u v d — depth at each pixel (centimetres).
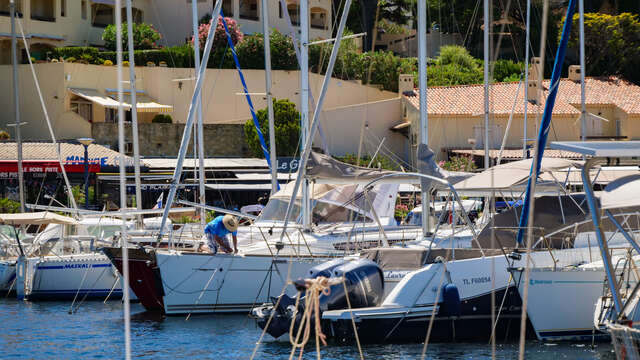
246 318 4066
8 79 10344
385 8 12669
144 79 10812
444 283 3409
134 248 4253
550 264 3625
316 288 1770
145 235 5047
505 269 3475
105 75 10625
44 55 11381
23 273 5044
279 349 3303
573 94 11000
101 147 9069
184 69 10862
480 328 3447
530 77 10912
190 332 3694
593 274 3416
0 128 10325
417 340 3394
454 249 3594
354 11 12406
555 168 3697
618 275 3378
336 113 10575
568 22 3153
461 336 3428
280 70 11119
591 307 3412
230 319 4038
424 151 3931
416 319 3378
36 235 5628
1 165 8219
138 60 11062
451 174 4188
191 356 3188
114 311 4462
